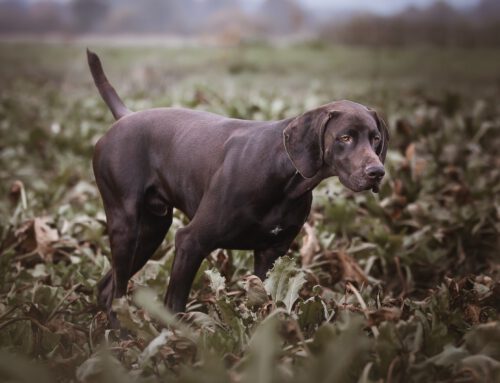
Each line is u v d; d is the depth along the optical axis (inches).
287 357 165.9
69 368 179.9
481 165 398.0
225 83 1021.2
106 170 231.0
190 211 219.9
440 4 2289.6
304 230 289.1
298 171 193.8
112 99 254.8
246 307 200.1
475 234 305.3
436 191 377.1
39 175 449.7
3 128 549.6
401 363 163.5
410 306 202.5
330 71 1473.9
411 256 292.2
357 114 191.0
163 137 225.1
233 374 151.8
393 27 2327.8
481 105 499.2
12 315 219.1
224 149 207.5
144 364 167.5
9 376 147.9
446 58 1736.0
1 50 1971.0
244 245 208.5
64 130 516.1
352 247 289.1
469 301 210.8
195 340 175.8
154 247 242.1
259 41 2412.6
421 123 482.3
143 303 162.4
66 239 290.7
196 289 242.7
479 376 157.2
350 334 145.8
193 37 5821.9
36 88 834.8
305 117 196.2
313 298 192.5
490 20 2202.3
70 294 235.3
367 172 183.3
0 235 294.8
